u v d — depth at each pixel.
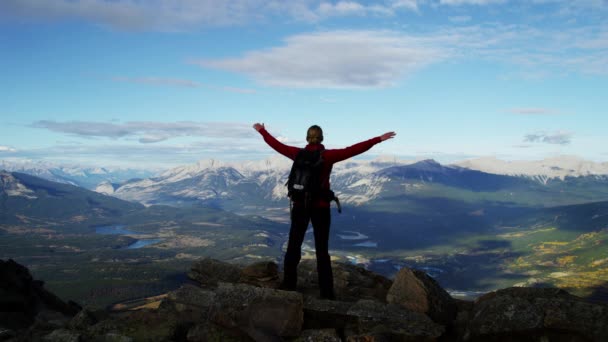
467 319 4.06
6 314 5.89
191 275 5.90
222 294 3.96
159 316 3.93
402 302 4.24
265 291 3.93
